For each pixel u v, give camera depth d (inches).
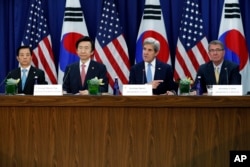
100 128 204.5
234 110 198.2
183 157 201.2
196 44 370.3
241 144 198.2
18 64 382.6
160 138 202.1
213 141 199.8
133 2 380.5
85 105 203.8
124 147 203.6
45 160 207.5
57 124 206.5
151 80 310.0
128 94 214.5
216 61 298.8
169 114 201.5
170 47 381.4
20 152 208.5
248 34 373.4
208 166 200.7
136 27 381.1
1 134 209.5
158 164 202.4
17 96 206.8
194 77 368.8
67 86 311.0
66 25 376.2
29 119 207.8
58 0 384.2
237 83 297.4
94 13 384.2
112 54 372.5
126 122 203.3
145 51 309.4
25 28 380.8
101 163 204.8
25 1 385.1
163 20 375.6
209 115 199.6
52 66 378.3
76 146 205.8
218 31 374.3
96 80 240.8
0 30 385.4
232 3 366.9
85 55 309.9
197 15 372.2
